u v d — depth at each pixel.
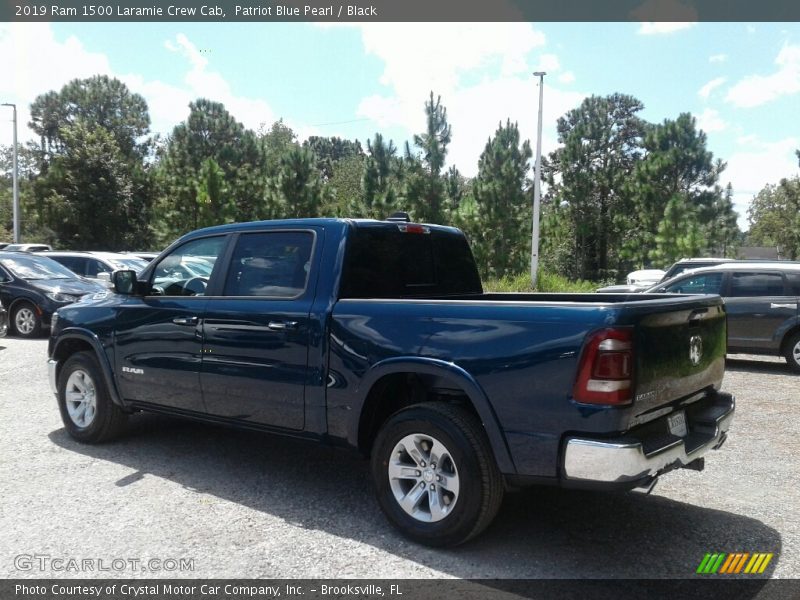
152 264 5.62
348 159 49.59
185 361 5.09
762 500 4.69
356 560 3.67
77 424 5.94
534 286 23.45
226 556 3.71
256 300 4.73
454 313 3.81
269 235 4.86
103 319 5.69
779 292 10.40
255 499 4.59
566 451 3.37
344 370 4.19
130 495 4.64
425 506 3.93
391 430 3.95
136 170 41.22
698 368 4.04
